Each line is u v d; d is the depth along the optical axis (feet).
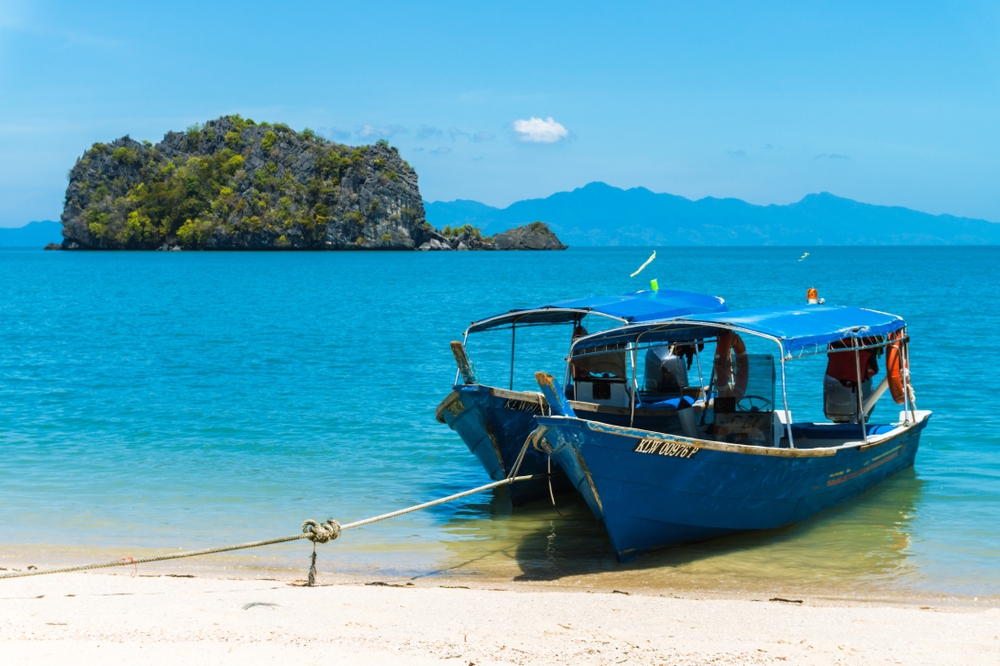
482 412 46.14
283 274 378.32
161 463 55.52
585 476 36.73
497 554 39.09
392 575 35.78
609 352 48.70
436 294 244.22
